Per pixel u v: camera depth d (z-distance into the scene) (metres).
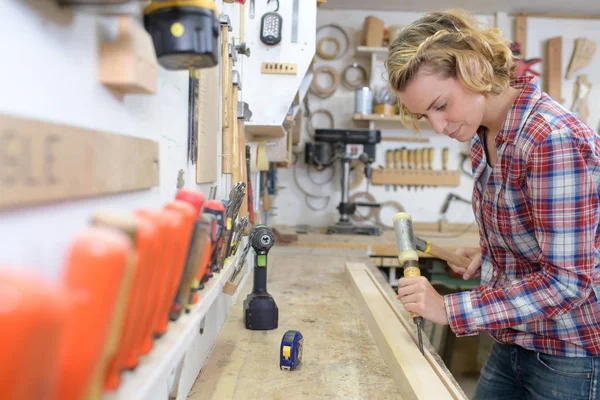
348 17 3.76
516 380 1.37
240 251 1.57
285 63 1.58
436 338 3.06
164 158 0.78
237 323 1.40
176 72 0.85
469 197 3.82
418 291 1.12
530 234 1.14
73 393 0.32
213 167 1.16
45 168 0.37
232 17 1.48
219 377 1.04
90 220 0.39
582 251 0.99
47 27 0.41
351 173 3.77
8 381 0.24
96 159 0.48
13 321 0.23
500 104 1.10
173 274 0.56
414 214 3.85
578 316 1.12
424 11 3.75
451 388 0.93
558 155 0.97
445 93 1.03
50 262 0.42
